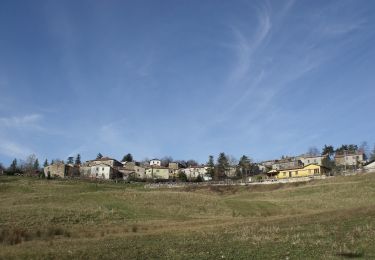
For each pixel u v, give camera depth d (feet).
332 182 362.94
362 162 617.21
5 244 128.47
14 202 258.37
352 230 125.08
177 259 92.27
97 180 544.62
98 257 97.50
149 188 449.48
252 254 94.99
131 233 152.66
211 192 410.31
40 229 157.48
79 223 184.34
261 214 229.66
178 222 192.24
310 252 93.86
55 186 411.54
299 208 248.73
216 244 111.96
